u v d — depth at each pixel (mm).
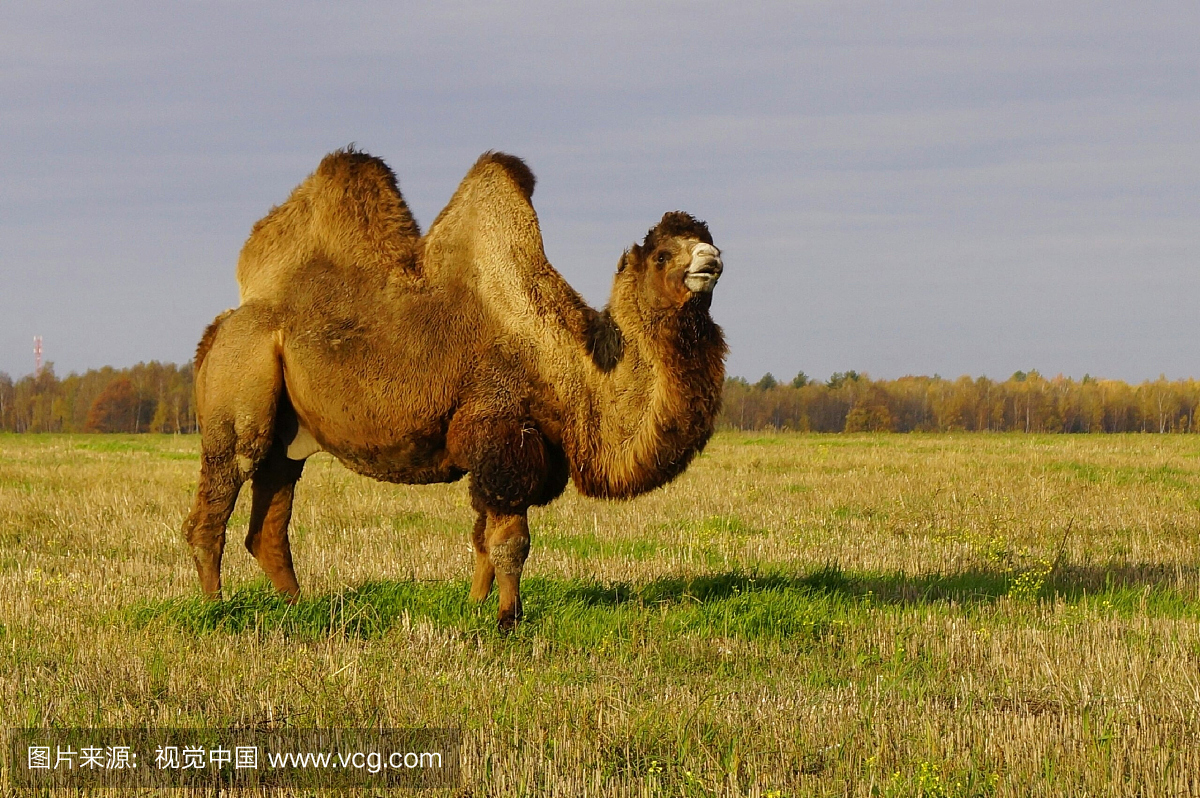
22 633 12984
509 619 13625
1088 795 8500
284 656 11922
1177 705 10562
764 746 9594
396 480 14969
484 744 9484
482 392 13820
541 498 14492
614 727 9797
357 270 14656
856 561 19281
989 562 19062
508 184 14445
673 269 13312
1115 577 17703
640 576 17484
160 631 12891
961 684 11555
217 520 15062
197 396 15484
